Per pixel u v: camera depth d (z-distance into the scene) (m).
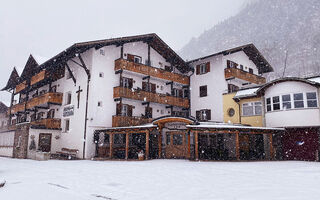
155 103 27.08
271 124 20.28
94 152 21.67
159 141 19.97
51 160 19.53
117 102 23.98
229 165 14.30
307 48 107.81
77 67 24.75
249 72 31.19
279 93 19.98
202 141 22.17
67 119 24.56
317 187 7.70
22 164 16.14
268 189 7.46
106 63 23.81
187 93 29.97
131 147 22.69
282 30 145.25
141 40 26.70
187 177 9.97
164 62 29.41
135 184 8.59
